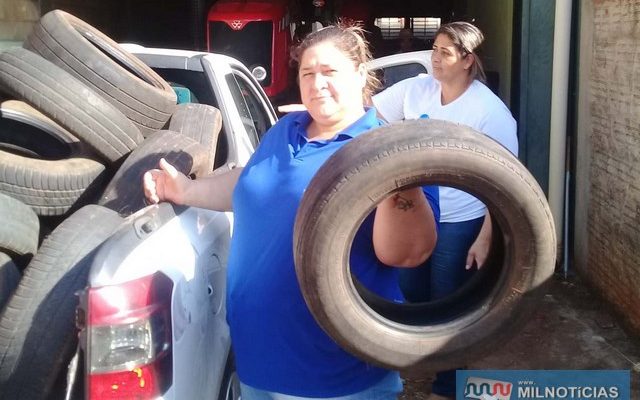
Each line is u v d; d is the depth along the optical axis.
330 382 2.52
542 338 5.50
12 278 2.82
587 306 6.13
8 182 3.17
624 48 5.55
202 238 2.90
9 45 10.72
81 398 2.48
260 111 5.57
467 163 2.16
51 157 3.73
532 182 2.21
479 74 3.99
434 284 4.08
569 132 7.07
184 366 2.55
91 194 3.46
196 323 2.69
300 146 2.61
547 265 2.29
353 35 2.63
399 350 2.34
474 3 13.41
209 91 4.51
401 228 2.38
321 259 2.21
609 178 5.91
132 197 3.17
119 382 2.32
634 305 5.42
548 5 7.06
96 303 2.30
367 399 2.59
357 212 2.18
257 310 2.53
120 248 2.38
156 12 17.14
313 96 2.55
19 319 2.50
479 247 3.80
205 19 14.92
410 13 22.92
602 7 6.09
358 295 2.35
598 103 6.20
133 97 3.67
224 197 2.90
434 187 2.50
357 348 2.32
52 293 2.54
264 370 2.56
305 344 2.50
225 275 3.15
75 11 13.48
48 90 3.36
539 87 7.14
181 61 4.59
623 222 5.59
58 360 2.49
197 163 3.41
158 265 2.45
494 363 5.11
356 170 2.16
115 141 3.46
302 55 2.58
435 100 4.06
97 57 3.64
